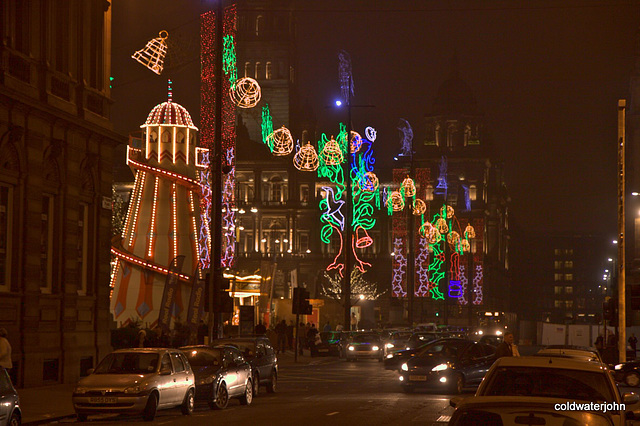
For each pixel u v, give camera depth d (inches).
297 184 5349.4
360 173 5216.5
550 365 467.2
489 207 5920.3
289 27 5506.9
